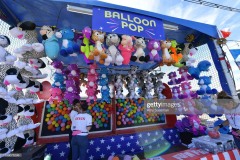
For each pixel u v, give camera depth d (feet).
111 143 12.82
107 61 9.59
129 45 9.99
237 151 9.88
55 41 8.57
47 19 9.99
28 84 8.59
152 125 16.46
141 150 13.70
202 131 13.91
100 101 15.29
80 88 16.40
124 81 18.19
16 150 7.93
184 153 10.16
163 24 9.91
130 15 8.89
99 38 8.99
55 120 12.59
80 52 9.82
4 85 6.73
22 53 8.21
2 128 6.54
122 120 15.25
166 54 10.74
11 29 7.78
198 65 13.15
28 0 8.09
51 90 13.09
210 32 10.43
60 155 11.13
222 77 11.28
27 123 8.76
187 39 12.23
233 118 8.27
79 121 9.64
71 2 7.59
